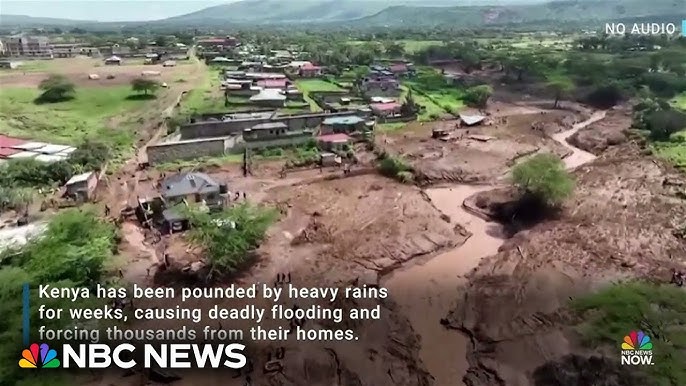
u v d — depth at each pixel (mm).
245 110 135000
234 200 83562
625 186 92250
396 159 99250
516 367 47656
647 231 74312
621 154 112312
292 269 64312
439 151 111875
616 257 66812
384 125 133625
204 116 124375
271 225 73312
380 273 64938
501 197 86375
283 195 87438
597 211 81500
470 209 84375
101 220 70875
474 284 62156
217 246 62344
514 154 111062
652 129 122125
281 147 110750
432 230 75688
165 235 71500
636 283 56625
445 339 53000
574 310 53031
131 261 64750
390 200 86000
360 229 75312
